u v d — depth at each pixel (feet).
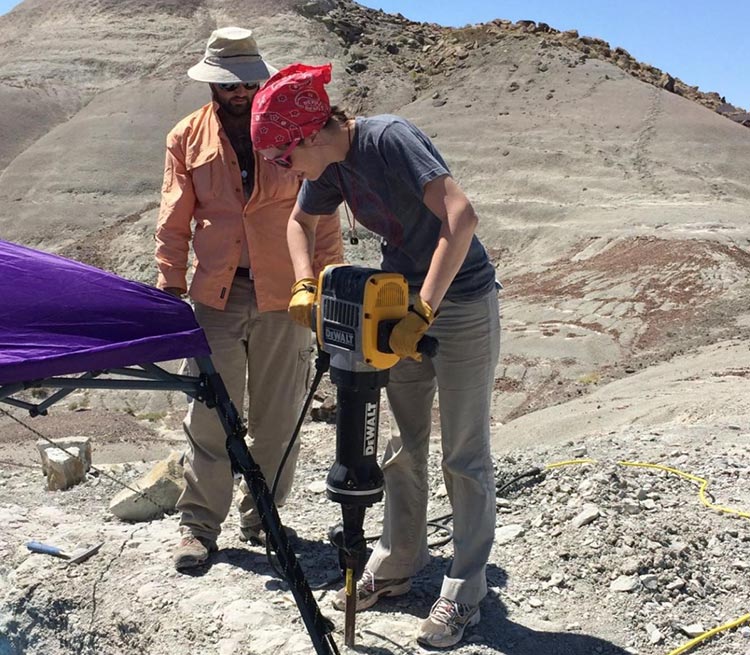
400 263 12.48
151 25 348.18
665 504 16.63
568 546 15.11
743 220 150.51
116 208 231.50
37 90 305.12
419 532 13.82
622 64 279.69
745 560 14.43
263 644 12.95
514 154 211.61
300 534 17.46
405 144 11.12
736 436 23.44
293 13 349.20
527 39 281.33
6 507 20.62
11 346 11.68
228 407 13.28
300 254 12.78
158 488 19.49
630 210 165.07
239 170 15.17
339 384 11.43
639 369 83.10
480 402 12.32
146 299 13.00
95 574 15.89
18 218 227.61
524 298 115.55
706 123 226.17
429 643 12.47
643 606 13.50
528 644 12.67
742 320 93.56
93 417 75.92
